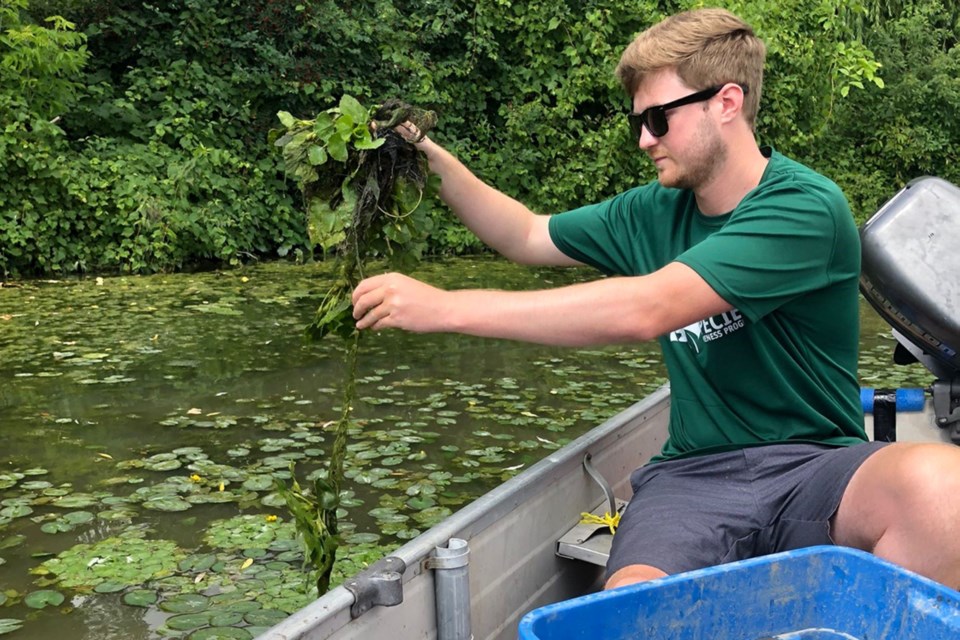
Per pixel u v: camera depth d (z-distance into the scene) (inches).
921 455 62.0
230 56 415.5
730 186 73.8
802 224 68.0
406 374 215.2
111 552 120.4
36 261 344.8
